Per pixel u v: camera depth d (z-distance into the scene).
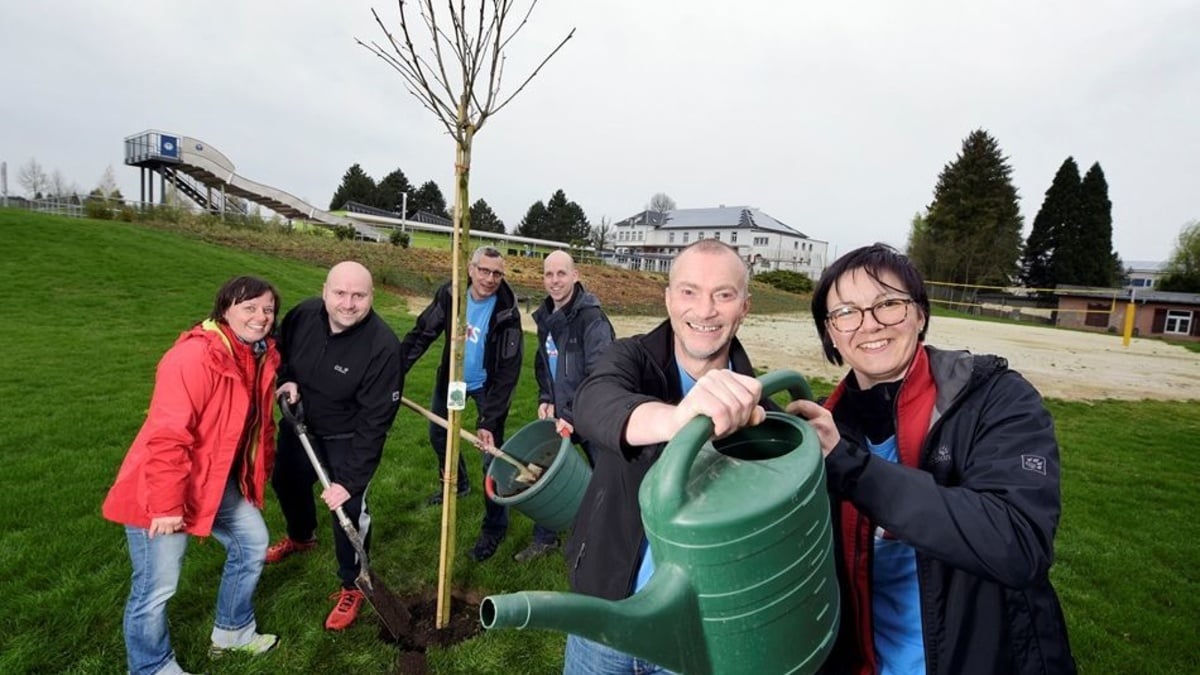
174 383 2.10
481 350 3.84
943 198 49.25
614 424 1.04
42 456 4.41
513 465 3.26
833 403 1.40
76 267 13.15
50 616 2.61
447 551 2.67
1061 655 1.13
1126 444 6.86
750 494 0.71
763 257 62.16
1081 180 47.19
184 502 2.15
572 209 79.56
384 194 72.50
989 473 1.01
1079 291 35.09
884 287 1.23
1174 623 3.14
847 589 1.23
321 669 2.46
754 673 0.73
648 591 0.69
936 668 1.13
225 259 16.80
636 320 18.62
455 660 2.53
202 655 2.46
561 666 2.53
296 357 2.75
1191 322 31.98
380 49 2.24
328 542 3.38
